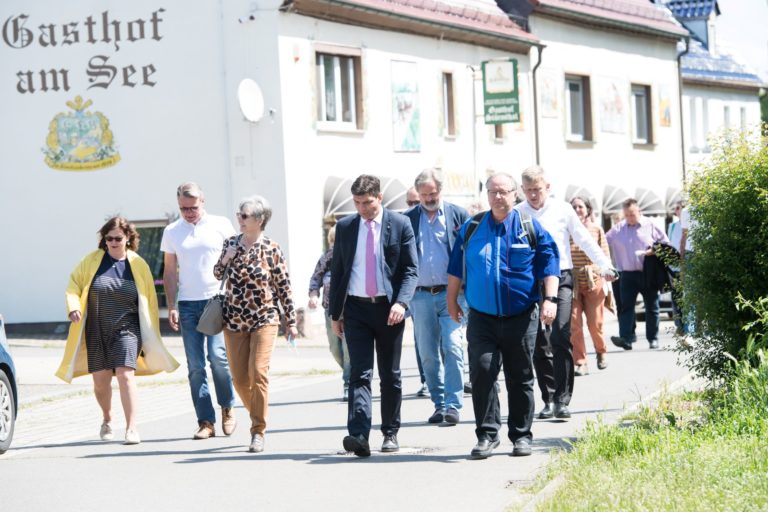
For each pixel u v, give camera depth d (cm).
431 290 1401
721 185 1277
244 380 1286
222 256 1272
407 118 3531
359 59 3338
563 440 1227
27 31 3256
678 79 5347
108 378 1374
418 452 1208
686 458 961
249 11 3053
